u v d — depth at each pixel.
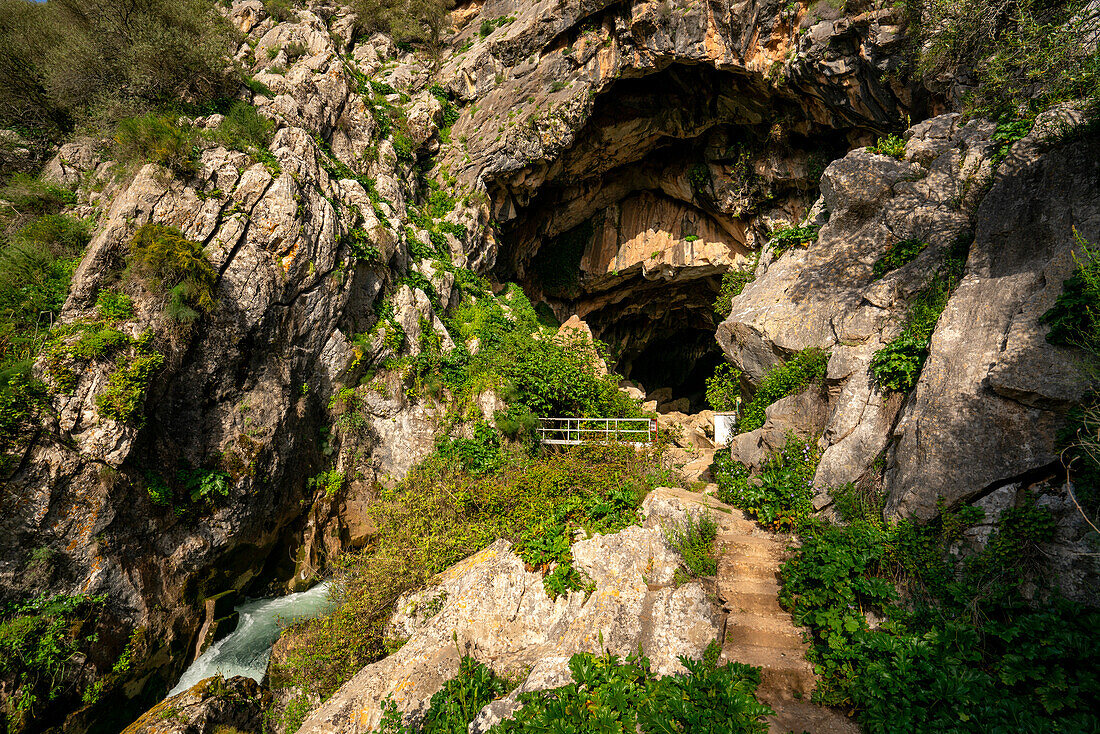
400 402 13.24
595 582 6.17
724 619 5.16
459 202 19.39
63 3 13.28
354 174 16.00
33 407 7.71
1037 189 5.82
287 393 11.30
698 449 15.07
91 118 12.63
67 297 9.27
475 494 9.20
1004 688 3.65
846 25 14.27
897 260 7.38
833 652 4.34
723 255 23.03
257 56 17.08
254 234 11.20
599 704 4.25
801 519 6.23
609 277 24.98
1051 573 4.11
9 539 7.16
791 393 7.86
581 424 13.27
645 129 20.59
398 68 20.95
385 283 14.29
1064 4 6.24
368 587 7.80
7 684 6.64
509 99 19.92
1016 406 4.84
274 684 7.57
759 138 19.83
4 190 11.23
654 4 17.02
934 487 5.07
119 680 7.64
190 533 9.30
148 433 8.95
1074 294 4.66
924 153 8.09
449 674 5.86
